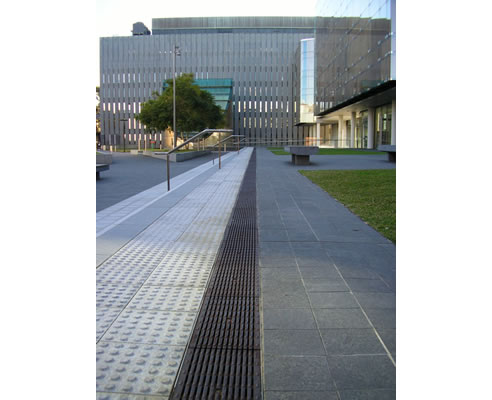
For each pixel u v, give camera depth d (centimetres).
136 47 8412
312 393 234
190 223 724
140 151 3878
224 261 498
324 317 334
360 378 248
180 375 259
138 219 762
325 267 465
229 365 269
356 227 675
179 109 4372
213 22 9281
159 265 484
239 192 1128
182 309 360
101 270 465
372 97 3762
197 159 3020
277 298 375
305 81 6669
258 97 8362
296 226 687
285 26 9238
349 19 3934
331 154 3375
